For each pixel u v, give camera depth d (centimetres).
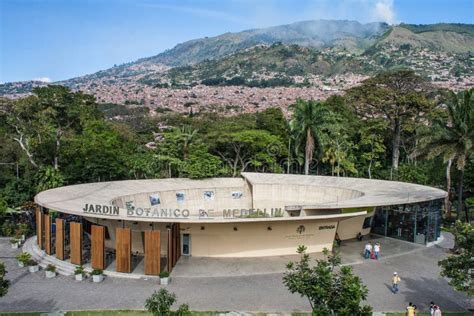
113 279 3186
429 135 4869
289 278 1994
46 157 6281
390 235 4709
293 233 3800
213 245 3766
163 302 1959
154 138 10438
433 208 4594
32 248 4022
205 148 6894
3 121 6994
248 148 7606
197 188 5403
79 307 2652
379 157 8381
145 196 4775
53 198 3934
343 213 3925
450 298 2920
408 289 3077
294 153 7612
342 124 7931
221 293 2927
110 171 6156
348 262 3691
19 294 2886
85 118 7369
